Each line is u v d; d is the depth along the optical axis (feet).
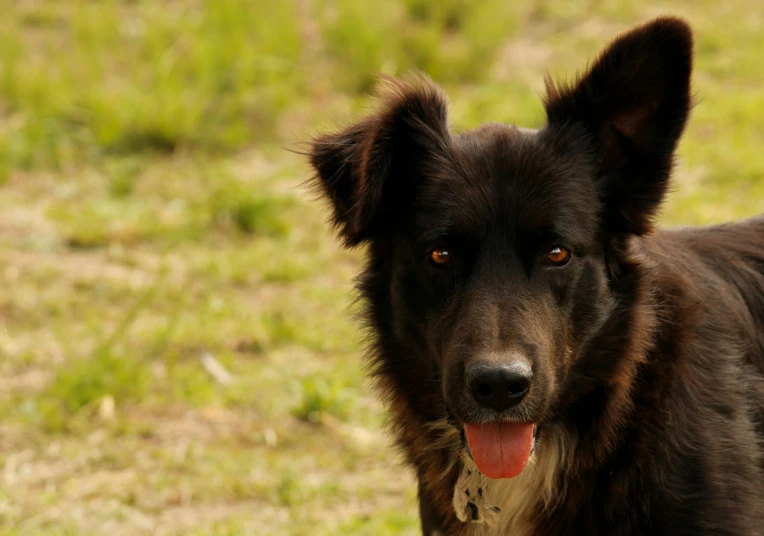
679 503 21.91
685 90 22.90
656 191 23.39
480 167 22.70
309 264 48.32
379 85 25.04
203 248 50.29
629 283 23.18
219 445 35.70
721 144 57.11
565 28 75.36
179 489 32.96
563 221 22.18
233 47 66.69
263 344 41.73
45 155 58.65
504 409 20.88
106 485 33.19
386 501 32.63
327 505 32.37
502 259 22.06
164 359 40.83
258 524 31.27
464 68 68.64
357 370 39.63
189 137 60.39
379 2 72.18
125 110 60.75
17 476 33.78
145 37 70.18
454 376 21.17
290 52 68.54
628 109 23.48
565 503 23.41
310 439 36.06
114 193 55.31
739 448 22.35
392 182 23.81
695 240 25.86
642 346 22.72
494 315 21.24
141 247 50.31
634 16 76.18
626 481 22.57
